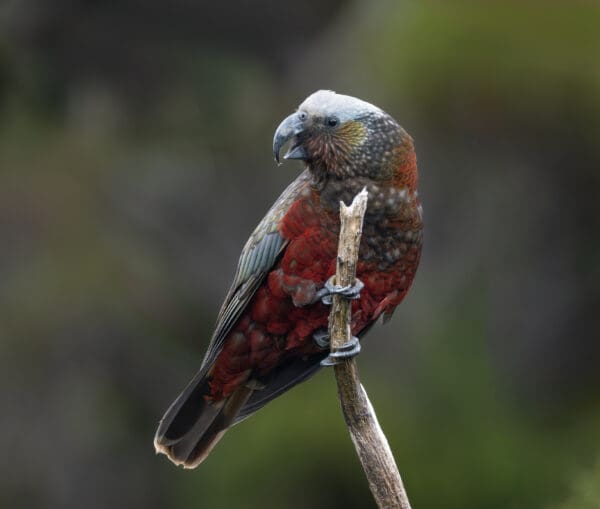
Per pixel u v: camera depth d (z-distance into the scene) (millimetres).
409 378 14883
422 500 14109
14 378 15453
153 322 16141
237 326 7570
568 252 15320
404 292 7480
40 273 15750
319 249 7094
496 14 15289
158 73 17078
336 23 17484
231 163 16609
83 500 15375
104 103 16922
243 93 17094
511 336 15406
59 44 16672
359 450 6328
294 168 16406
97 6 16672
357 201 5977
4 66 16344
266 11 17203
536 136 14883
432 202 15125
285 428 14570
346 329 6219
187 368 16172
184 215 16531
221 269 16438
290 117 7160
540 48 14906
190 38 17266
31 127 16547
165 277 16250
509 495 14070
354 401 6297
